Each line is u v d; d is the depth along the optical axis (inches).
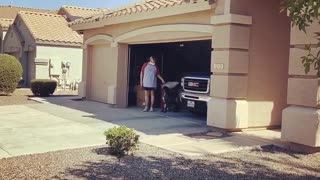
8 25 1339.8
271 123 434.3
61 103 670.5
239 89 402.6
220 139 370.9
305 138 318.7
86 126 443.2
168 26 489.7
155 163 284.5
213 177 253.4
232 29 392.5
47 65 1071.0
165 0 530.0
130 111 571.8
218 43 402.6
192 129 424.2
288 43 440.1
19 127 436.5
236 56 397.1
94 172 259.6
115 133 304.8
